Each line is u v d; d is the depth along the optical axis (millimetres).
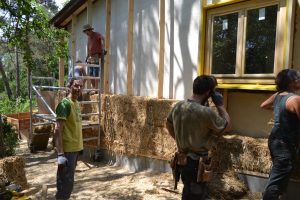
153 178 5887
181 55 6223
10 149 6578
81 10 8859
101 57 7922
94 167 6973
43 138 8852
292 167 3480
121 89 7754
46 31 6633
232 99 5430
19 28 6215
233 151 4930
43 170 6820
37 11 6297
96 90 7371
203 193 2926
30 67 7004
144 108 6445
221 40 5090
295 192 4352
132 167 6762
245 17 4723
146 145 6445
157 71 6809
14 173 4824
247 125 5270
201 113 2771
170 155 6027
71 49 9141
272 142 3561
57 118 3705
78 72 7914
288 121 3453
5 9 5910
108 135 7277
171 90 6453
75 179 6098
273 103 3719
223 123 2832
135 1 7254
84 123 7316
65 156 3805
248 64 4727
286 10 4207
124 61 7629
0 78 27422
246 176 4832
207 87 2938
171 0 6395
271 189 3492
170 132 3158
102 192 5297
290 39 4191
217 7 5078
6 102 19078
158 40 6770
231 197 4598
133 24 7273
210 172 2850
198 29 5875
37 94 7582
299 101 3375
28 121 10125
